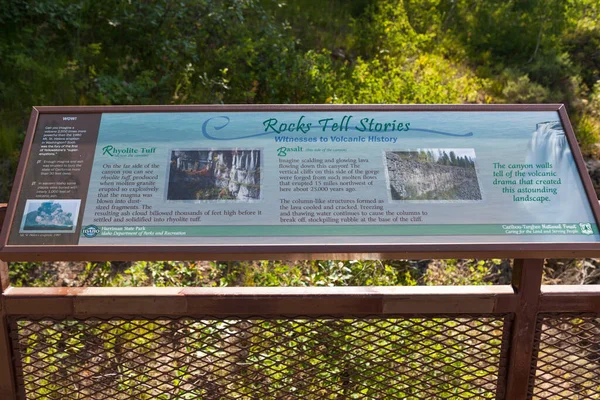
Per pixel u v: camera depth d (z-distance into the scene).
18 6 6.63
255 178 2.46
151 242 2.32
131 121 2.59
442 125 2.58
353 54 7.84
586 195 2.42
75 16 6.78
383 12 8.17
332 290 2.48
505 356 2.61
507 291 2.48
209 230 2.35
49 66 6.25
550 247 2.30
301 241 2.32
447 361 3.46
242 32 6.97
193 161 2.50
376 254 2.31
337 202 2.41
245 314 2.53
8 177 5.20
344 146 2.54
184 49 6.54
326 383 2.87
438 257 2.32
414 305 2.47
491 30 9.05
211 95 6.18
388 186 2.44
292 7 8.22
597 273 4.79
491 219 2.38
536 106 2.61
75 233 2.34
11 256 2.29
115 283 4.14
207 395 2.78
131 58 6.66
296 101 6.41
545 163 2.50
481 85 7.71
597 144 6.94
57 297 2.45
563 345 3.87
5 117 5.70
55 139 2.54
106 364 3.44
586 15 9.78
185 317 2.53
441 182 2.46
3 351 2.53
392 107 2.61
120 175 2.46
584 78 8.66
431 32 8.65
